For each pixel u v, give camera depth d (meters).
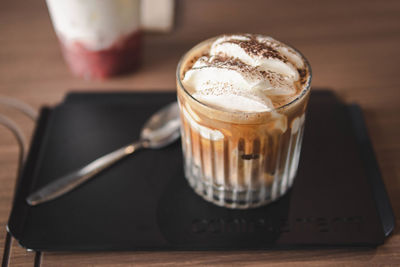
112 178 0.43
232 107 0.35
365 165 0.44
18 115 0.50
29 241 0.39
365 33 0.59
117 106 0.50
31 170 0.44
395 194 0.42
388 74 0.54
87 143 0.46
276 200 0.42
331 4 0.63
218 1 0.64
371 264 0.38
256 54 0.37
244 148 0.37
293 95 0.37
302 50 0.57
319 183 0.42
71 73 0.55
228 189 0.40
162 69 0.55
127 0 0.49
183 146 0.42
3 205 0.42
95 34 0.50
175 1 0.64
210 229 0.40
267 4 0.64
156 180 0.43
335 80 0.53
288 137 0.38
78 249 0.38
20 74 0.55
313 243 0.38
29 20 0.62
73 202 0.41
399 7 0.62
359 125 0.47
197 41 0.58
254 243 0.38
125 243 0.39
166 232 0.39
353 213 0.40
